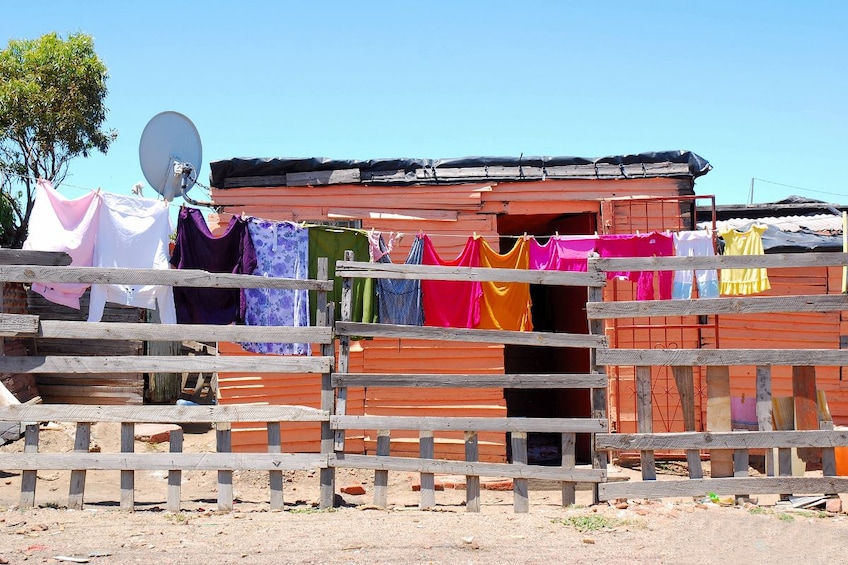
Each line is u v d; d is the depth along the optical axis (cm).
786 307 798
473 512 788
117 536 655
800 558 622
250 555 602
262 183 1130
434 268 803
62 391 1294
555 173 1166
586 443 1301
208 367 778
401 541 647
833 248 1102
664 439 792
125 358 771
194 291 881
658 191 1177
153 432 1180
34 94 2158
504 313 971
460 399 1134
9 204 1955
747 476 799
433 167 1159
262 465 775
